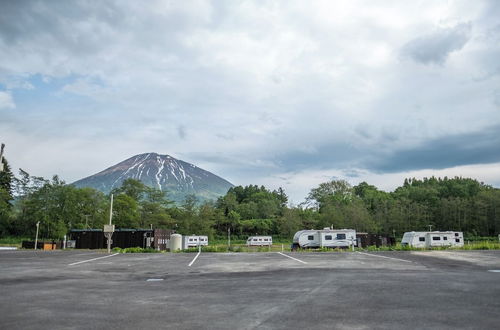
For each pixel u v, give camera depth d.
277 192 159.50
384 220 94.50
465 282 10.96
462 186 121.62
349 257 21.41
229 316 6.89
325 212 91.44
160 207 90.94
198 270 15.31
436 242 43.56
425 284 10.61
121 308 7.71
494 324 6.16
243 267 16.33
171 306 7.88
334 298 8.59
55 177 75.81
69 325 6.34
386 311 7.17
